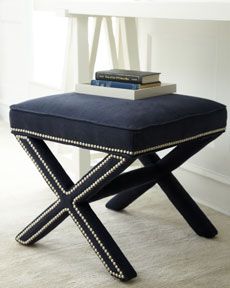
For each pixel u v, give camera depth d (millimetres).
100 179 1786
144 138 1680
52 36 3662
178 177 2674
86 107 1810
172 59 2615
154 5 1981
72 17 2529
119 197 2367
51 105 1876
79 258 1969
